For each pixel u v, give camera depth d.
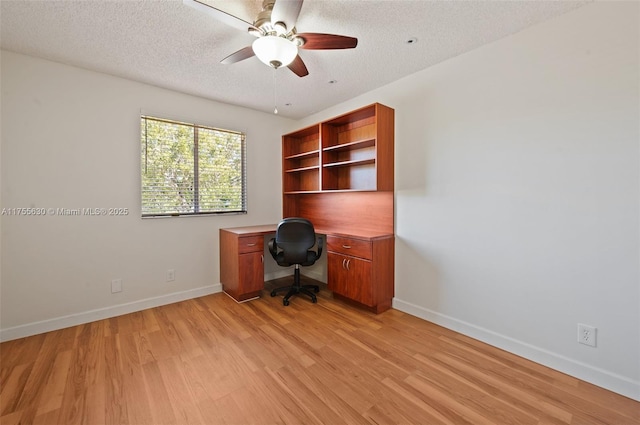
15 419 1.44
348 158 3.38
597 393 1.64
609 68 1.65
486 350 2.11
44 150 2.39
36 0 1.65
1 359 1.98
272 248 3.23
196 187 3.30
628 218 1.61
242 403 1.56
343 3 1.71
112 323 2.57
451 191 2.42
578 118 1.76
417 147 2.67
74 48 2.20
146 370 1.86
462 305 2.37
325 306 2.99
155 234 2.99
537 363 1.95
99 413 1.49
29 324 2.34
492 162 2.16
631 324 1.61
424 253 2.64
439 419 1.45
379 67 2.55
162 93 2.99
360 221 3.28
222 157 3.51
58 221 2.46
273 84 2.91
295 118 4.17
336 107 3.54
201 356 2.03
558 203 1.85
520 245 2.03
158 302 3.00
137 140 2.85
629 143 1.60
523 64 1.98
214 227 3.43
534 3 1.71
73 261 2.53
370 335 2.34
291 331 2.41
